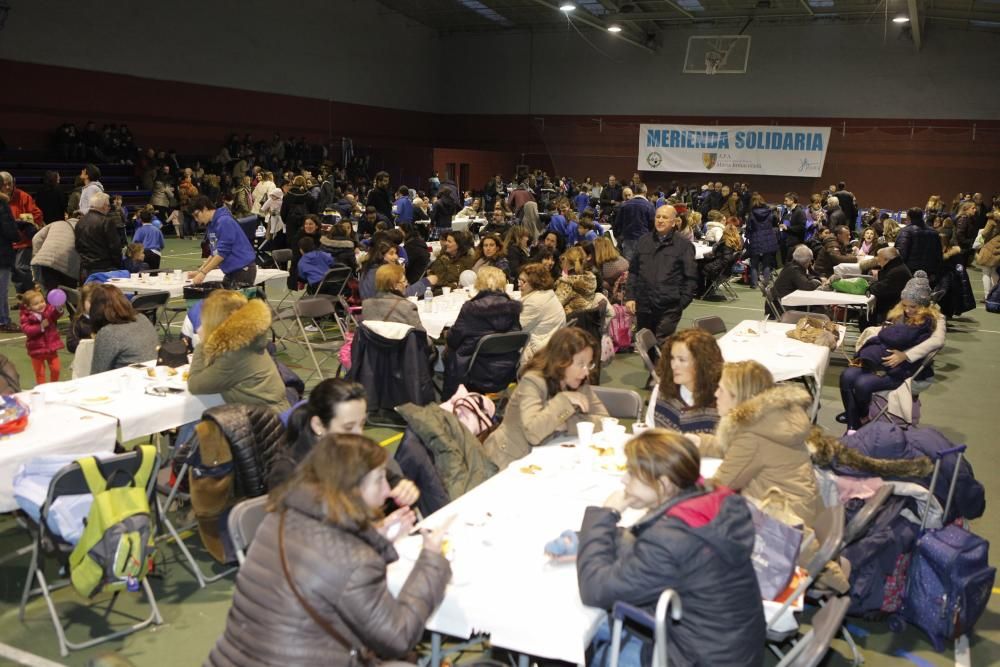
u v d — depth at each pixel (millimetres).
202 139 23281
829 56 26484
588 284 7449
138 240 10734
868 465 3756
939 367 9039
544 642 2311
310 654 2082
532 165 31344
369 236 13891
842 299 8656
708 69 27344
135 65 21234
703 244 14211
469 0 27594
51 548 3383
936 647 3629
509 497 3180
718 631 2352
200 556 4262
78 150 19594
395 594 2490
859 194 26375
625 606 2357
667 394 4219
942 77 25125
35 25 18891
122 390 4461
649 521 2426
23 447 3580
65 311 9102
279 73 25531
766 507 3152
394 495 2920
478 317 6059
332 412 3152
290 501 2178
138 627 3574
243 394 4402
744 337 6629
